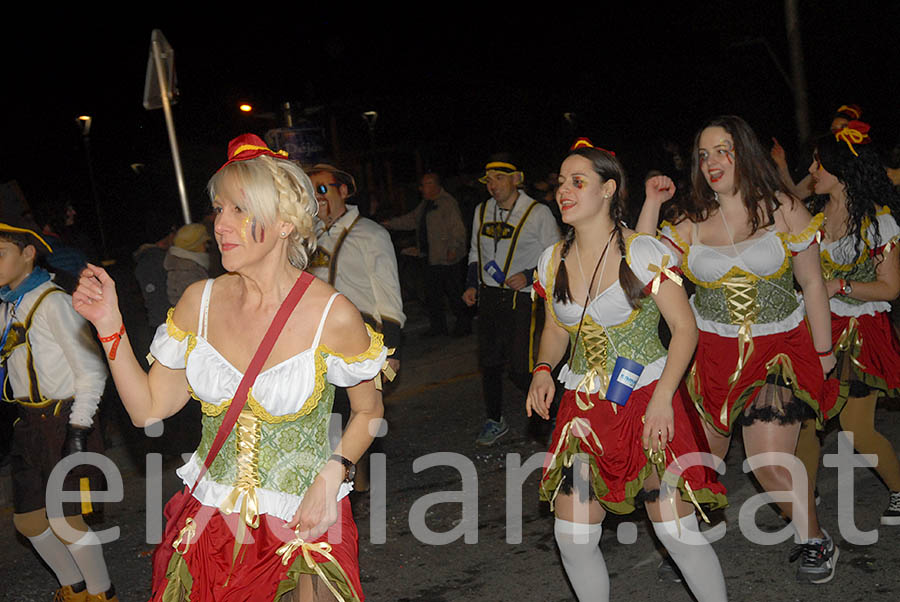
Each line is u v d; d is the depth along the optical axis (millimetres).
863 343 4387
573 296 3383
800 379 3869
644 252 3242
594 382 3338
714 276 3934
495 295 6441
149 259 7641
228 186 2494
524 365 6266
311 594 2545
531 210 6324
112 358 2635
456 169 24469
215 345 2604
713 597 3346
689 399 3412
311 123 5949
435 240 10062
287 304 2561
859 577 4145
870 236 4289
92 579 4043
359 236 5121
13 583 4977
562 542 3391
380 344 2629
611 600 4172
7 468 6387
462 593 4371
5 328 3838
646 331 3332
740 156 3812
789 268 3873
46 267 3959
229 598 2490
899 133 22625
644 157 16547
